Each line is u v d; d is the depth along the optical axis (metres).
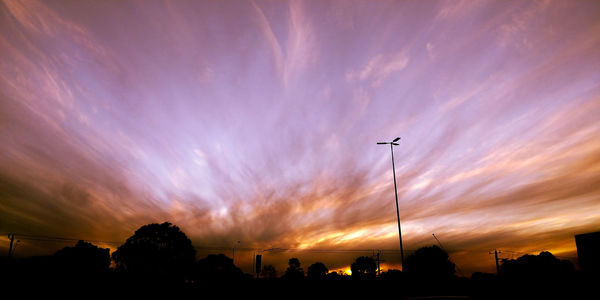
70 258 55.34
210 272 70.69
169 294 49.62
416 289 44.88
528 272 56.53
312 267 103.62
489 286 31.70
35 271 50.06
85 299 40.41
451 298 16.70
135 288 50.84
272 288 54.09
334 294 47.91
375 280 52.94
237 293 51.38
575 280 25.22
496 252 52.31
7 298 37.03
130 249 57.31
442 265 62.41
